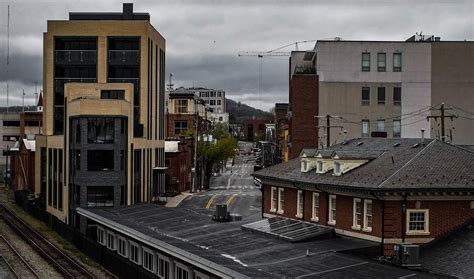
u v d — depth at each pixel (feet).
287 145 344.49
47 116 329.11
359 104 286.87
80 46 332.39
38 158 302.25
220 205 157.89
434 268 102.73
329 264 97.76
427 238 114.62
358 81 286.87
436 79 287.07
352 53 286.87
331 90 287.28
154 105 334.03
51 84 328.29
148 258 148.15
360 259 101.76
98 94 252.42
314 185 135.33
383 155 134.21
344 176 130.11
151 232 141.49
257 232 131.44
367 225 119.55
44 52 333.62
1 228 235.81
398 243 112.16
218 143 416.26
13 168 428.15
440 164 120.98
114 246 175.94
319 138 286.05
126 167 232.94
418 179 115.65
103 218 172.14
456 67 286.87
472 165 121.29
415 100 286.87
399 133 286.66
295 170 157.28
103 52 320.29
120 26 318.86
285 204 156.56
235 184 417.08
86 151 226.17
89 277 152.56
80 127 226.58
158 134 345.31
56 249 190.08
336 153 135.13
